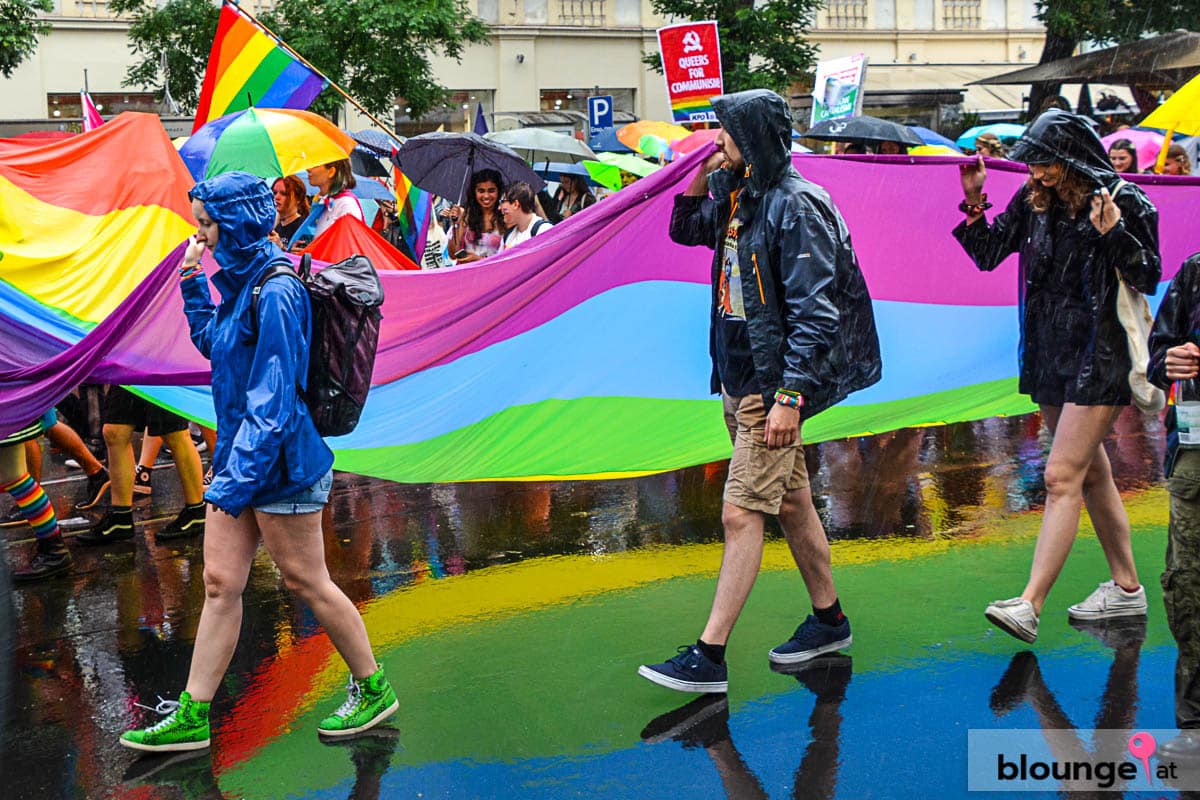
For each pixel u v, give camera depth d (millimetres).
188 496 6883
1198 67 14719
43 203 6121
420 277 5930
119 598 5840
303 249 7793
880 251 6820
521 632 5184
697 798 3678
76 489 8328
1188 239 7711
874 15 34312
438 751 4043
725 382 4469
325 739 4160
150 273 5617
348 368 3902
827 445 8812
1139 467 7789
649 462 6434
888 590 5543
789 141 4270
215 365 3859
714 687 4406
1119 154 10219
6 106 26703
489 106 31172
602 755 3975
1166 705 4215
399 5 20938
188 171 6508
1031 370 4832
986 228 4977
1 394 5559
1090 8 24125
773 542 6352
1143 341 4547
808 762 3885
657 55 29781
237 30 8195
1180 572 3746
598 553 6324
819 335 4141
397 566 6211
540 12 31359
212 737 4219
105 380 5730
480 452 6203
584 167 14070
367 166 13820
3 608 3342
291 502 3891
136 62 27547
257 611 5539
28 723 4398
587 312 6234
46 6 20516
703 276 6406
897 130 11461
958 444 8727
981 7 35062
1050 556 4648
